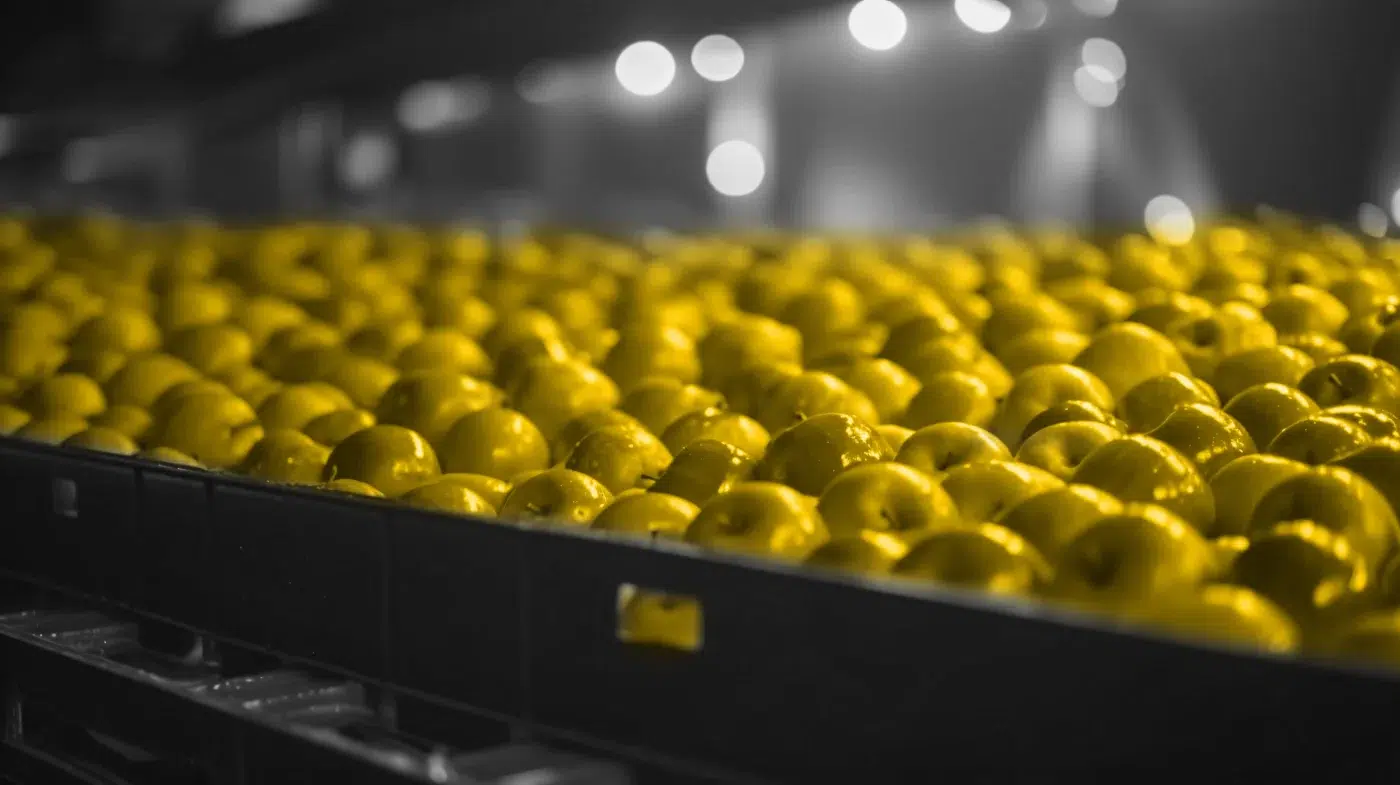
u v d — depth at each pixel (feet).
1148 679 2.77
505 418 4.75
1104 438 4.18
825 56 25.98
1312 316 5.74
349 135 23.91
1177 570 3.25
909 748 2.98
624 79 24.11
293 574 3.93
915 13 12.44
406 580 3.67
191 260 9.62
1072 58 23.20
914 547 3.37
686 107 28.40
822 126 26.81
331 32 14.37
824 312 6.58
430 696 3.65
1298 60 21.42
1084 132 23.54
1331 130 21.35
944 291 7.21
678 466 4.22
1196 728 2.74
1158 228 11.48
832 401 4.90
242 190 22.76
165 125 19.02
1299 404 4.44
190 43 15.84
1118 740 2.80
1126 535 3.29
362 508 3.76
